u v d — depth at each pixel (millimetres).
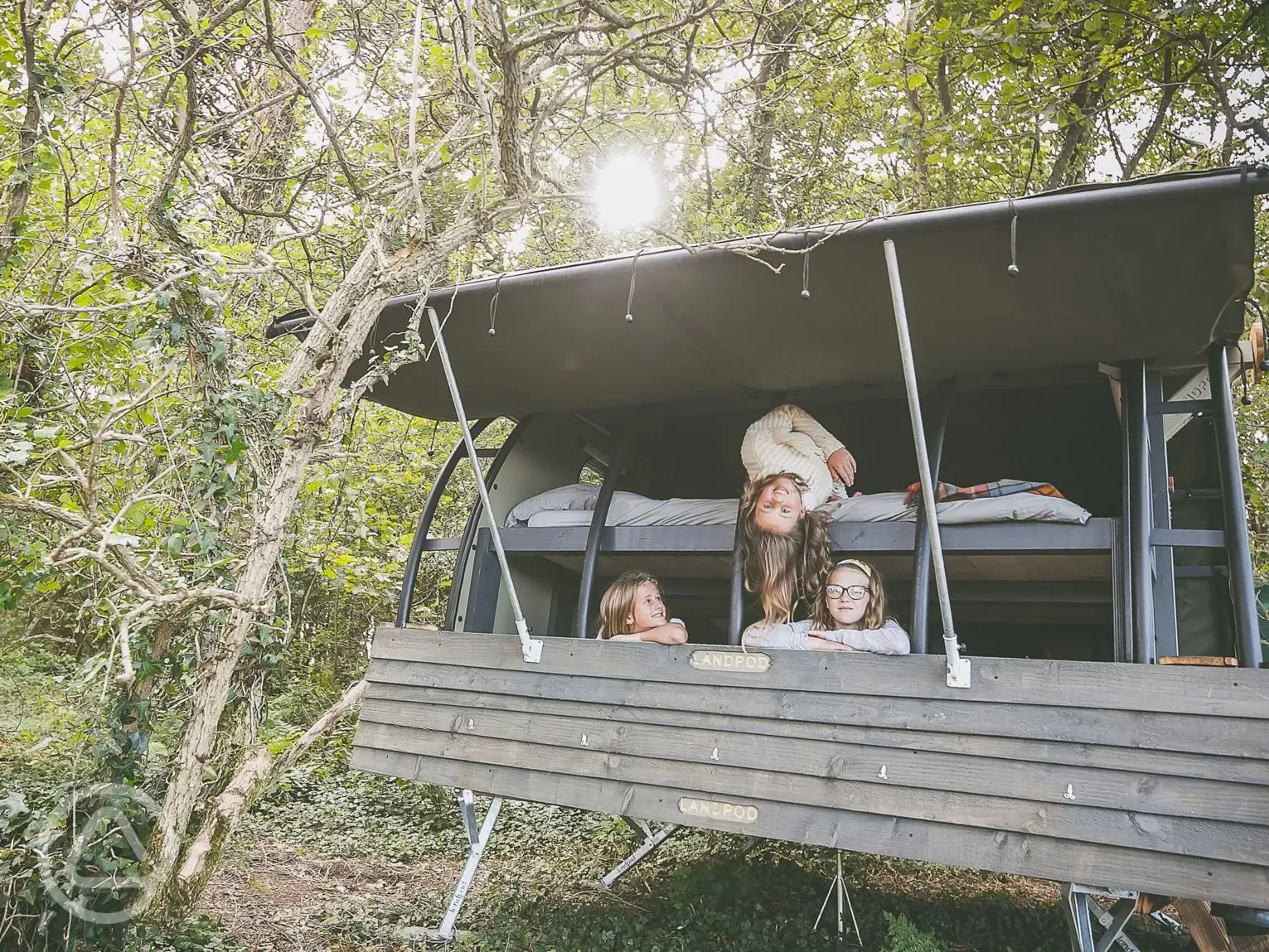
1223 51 8203
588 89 5137
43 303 4543
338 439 4574
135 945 3854
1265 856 3133
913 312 4070
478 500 5656
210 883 5605
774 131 10070
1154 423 4168
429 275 4496
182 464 4391
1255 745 3219
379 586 8977
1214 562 4395
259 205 6328
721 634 6934
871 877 6719
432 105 5652
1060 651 6367
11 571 4672
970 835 3607
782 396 5191
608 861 6836
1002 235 3420
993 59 8812
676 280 4047
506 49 4188
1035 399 5824
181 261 4160
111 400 4270
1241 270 3434
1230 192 3041
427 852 7047
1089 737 3477
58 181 5711
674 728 4324
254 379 5629
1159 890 3268
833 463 4789
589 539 5043
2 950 3512
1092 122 9977
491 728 4820
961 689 3738
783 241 3648
